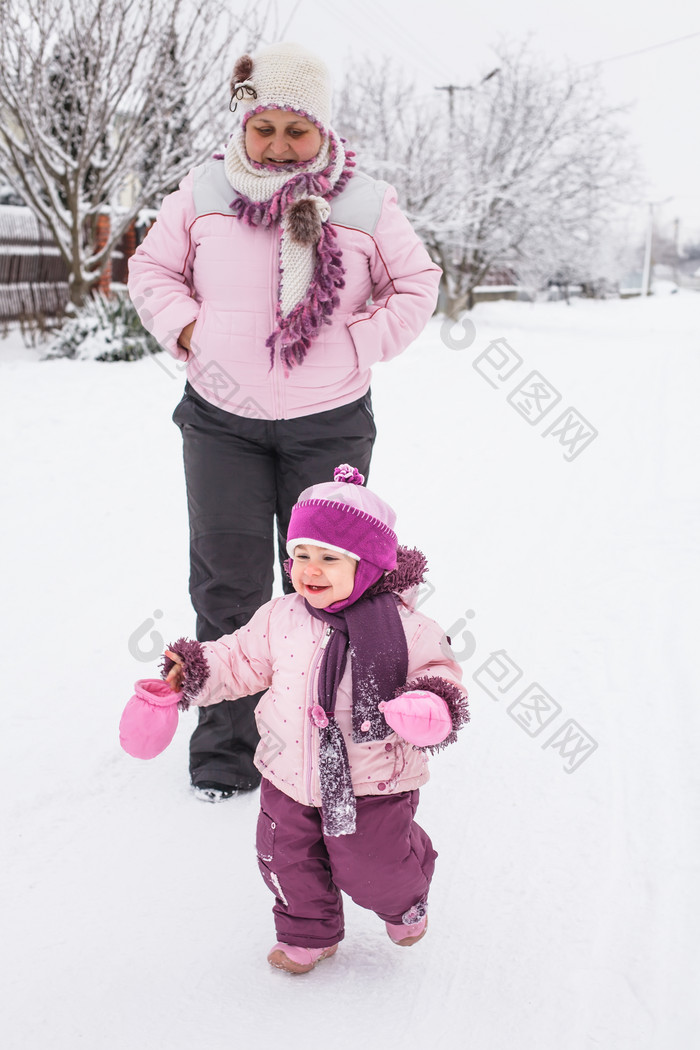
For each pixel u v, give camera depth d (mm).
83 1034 2076
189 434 3025
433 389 10258
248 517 3025
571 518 6047
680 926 2393
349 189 2896
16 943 2369
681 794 2990
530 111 21984
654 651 4023
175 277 3037
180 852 2781
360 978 2281
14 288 14648
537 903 2531
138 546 5516
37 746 3346
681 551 5250
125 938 2406
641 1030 2062
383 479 6984
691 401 9508
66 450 7297
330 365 2938
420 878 2238
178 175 14008
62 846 2785
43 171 13453
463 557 5359
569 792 3053
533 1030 2086
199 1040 2059
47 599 4734
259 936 2438
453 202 21828
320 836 2254
